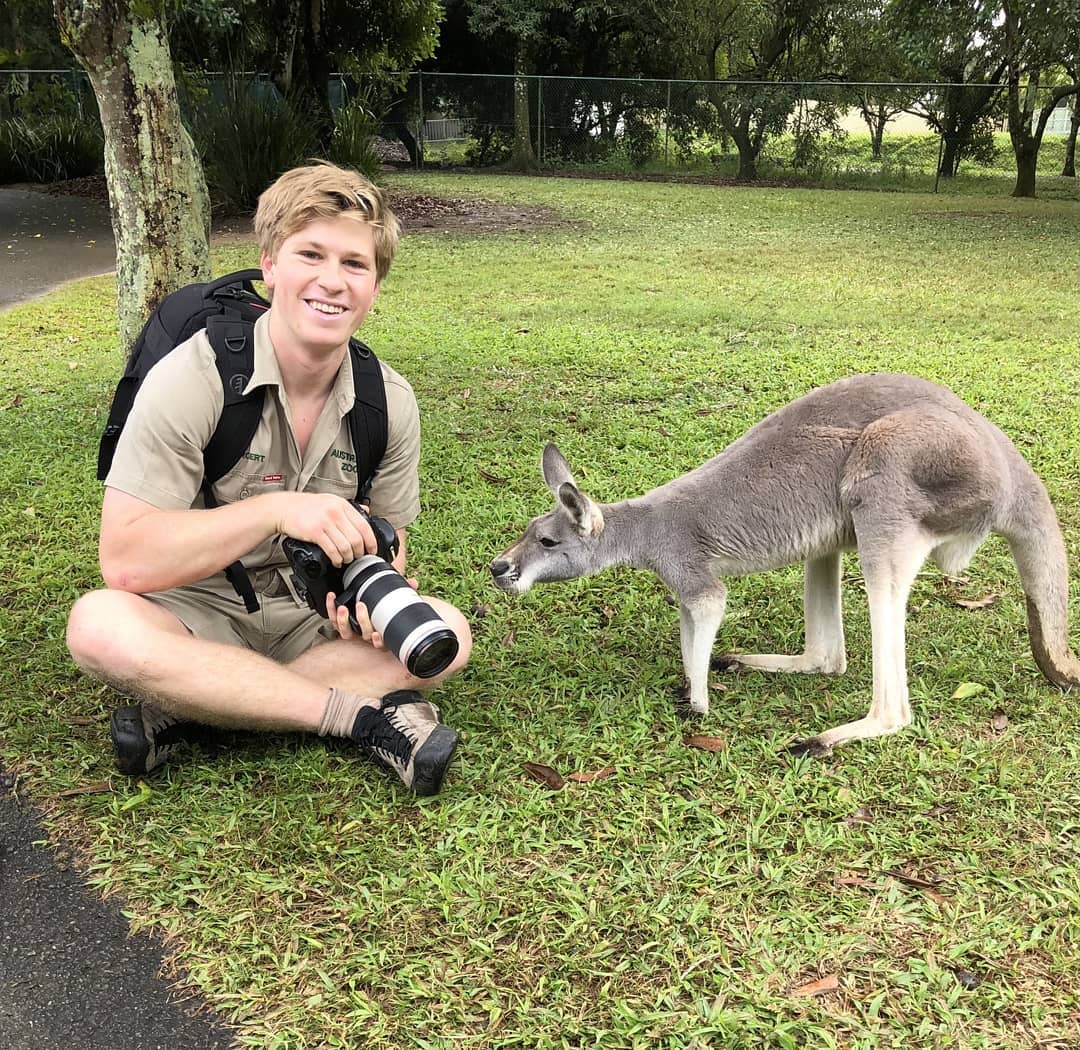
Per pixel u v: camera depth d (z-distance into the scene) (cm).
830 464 300
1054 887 236
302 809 263
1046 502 308
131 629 254
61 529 432
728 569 316
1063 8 1461
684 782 275
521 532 433
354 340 276
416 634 238
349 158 1597
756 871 243
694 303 866
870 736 293
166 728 276
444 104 2412
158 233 529
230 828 255
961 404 304
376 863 245
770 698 319
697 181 2266
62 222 1388
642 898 235
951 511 290
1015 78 1944
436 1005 207
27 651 340
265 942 223
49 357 708
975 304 866
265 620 286
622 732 300
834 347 718
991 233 1380
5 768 283
